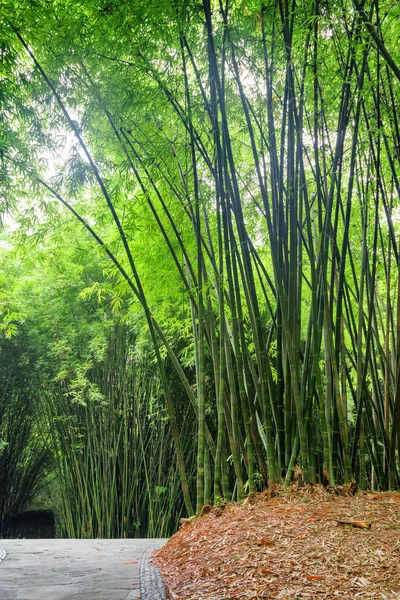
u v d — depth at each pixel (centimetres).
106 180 496
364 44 333
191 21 401
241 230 399
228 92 457
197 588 257
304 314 668
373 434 443
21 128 507
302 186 392
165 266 570
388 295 462
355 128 383
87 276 845
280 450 396
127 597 259
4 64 417
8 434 927
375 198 410
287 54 367
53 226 520
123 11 391
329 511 327
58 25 411
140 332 785
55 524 1070
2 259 864
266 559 274
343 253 389
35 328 860
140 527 800
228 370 417
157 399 802
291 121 384
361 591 228
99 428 819
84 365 796
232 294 405
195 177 415
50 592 275
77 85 452
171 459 802
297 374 384
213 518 373
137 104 430
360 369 410
